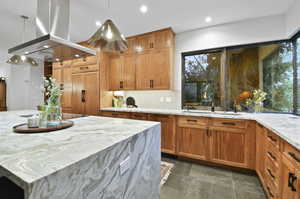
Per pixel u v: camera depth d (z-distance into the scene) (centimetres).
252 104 283
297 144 103
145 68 336
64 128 139
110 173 91
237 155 230
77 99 390
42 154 79
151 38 329
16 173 59
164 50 316
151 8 239
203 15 261
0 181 82
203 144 255
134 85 349
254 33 272
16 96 538
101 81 362
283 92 260
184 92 340
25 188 53
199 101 328
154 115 299
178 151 275
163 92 355
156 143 154
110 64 382
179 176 218
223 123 240
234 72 298
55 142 99
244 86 291
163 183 201
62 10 186
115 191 95
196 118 261
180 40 333
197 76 329
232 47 296
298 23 212
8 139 106
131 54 352
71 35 344
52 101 148
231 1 221
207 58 320
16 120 188
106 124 158
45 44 165
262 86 278
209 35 305
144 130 132
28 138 109
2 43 388
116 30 164
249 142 223
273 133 156
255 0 218
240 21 281
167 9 242
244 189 188
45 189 57
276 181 145
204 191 184
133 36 348
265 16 263
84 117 209
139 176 122
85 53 198
